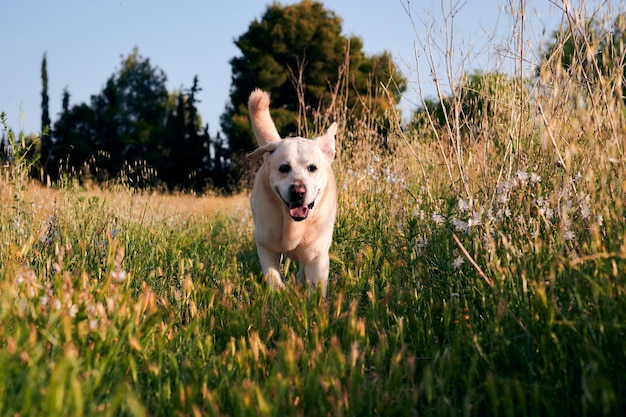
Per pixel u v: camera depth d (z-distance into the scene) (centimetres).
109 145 3978
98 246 452
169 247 527
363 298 379
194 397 245
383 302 344
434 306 339
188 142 3997
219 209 1035
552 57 349
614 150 285
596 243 264
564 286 274
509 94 463
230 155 3212
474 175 462
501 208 371
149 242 514
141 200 675
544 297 259
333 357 260
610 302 244
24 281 295
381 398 244
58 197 538
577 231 333
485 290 317
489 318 293
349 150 714
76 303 276
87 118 3966
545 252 307
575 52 332
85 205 552
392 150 691
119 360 261
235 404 230
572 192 338
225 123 3500
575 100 318
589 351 226
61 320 263
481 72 507
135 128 4019
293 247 484
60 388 186
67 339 240
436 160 604
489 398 247
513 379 246
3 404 198
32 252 418
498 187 385
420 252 384
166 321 366
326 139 515
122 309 280
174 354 286
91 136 3988
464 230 357
